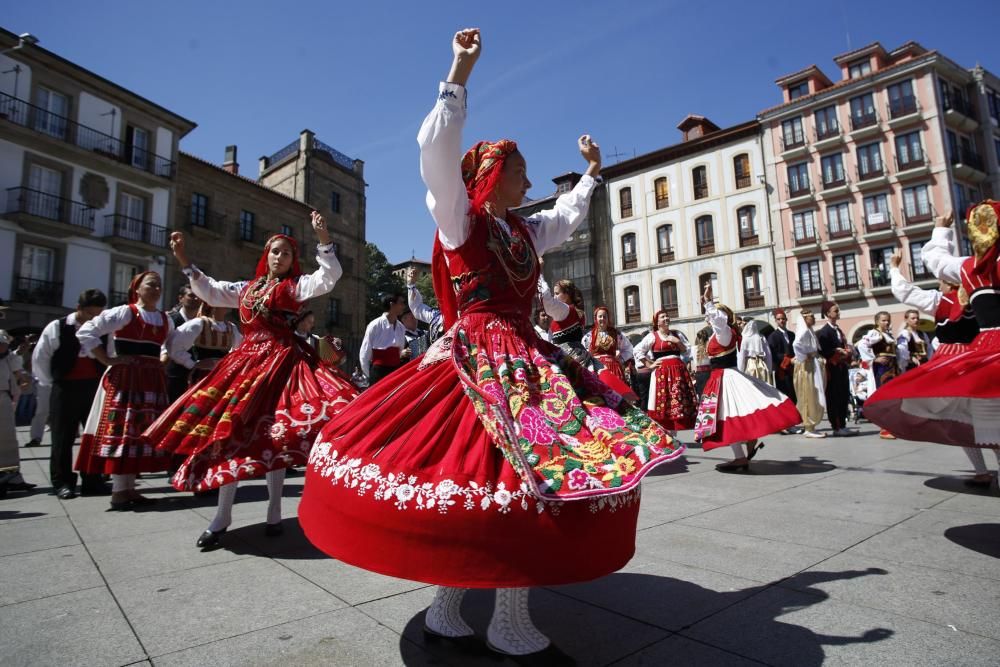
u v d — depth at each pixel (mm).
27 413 12039
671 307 31812
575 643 1809
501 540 1404
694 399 6148
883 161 26938
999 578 2303
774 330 9805
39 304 18891
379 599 2205
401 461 1541
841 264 27766
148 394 4180
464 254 1794
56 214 19625
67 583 2393
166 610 2104
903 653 1711
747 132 30219
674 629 1899
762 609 2051
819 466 5207
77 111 20344
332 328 30688
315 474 1739
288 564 2641
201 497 4355
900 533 2953
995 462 5109
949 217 3520
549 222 2129
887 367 8445
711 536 2963
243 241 25656
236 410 2918
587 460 1490
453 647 1756
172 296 22859
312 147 30484
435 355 1878
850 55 28875
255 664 1690
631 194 33562
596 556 1464
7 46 18625
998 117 28219
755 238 29703
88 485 4543
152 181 22297
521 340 1796
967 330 3318
